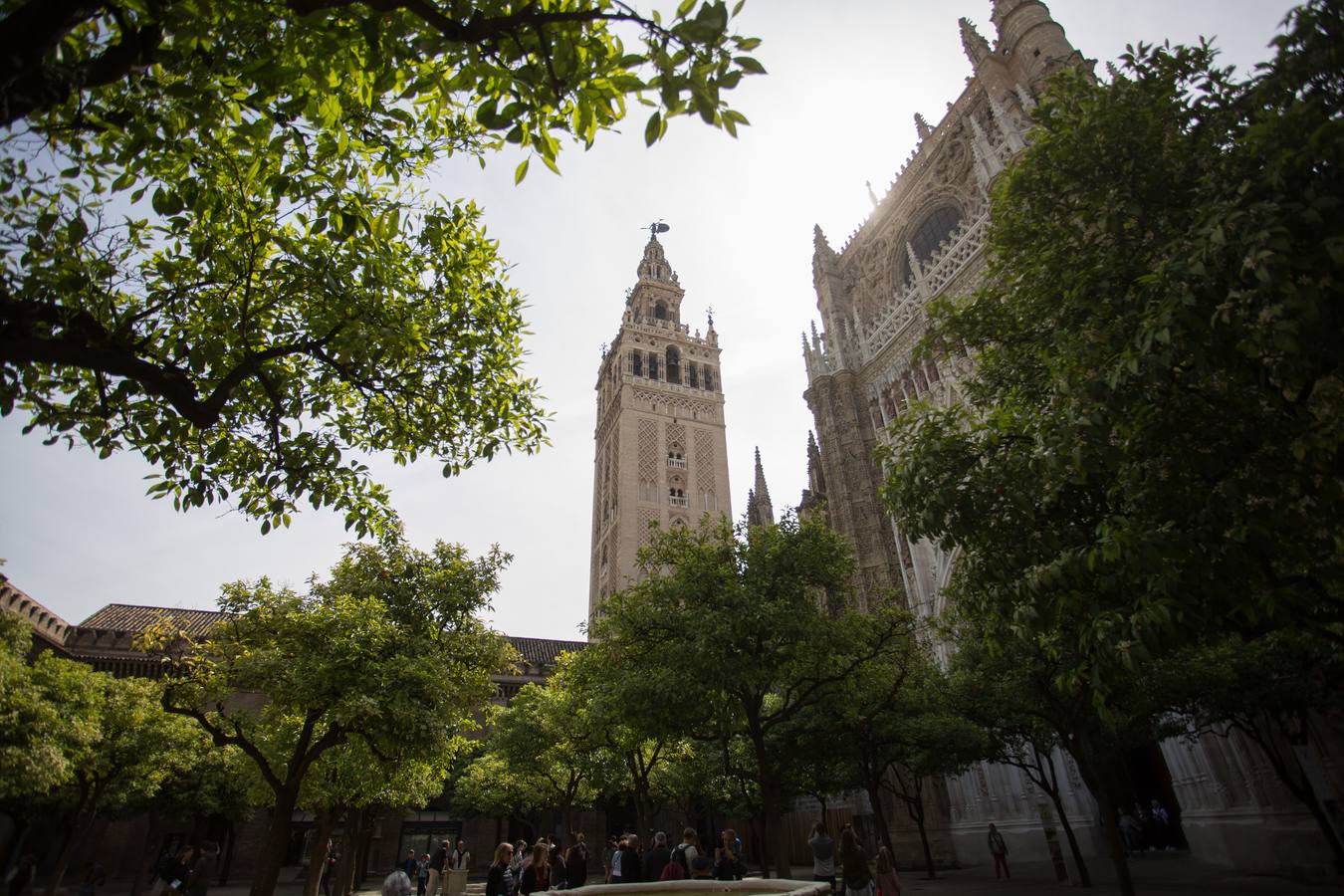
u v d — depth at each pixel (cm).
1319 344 654
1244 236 648
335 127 761
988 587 1031
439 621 2127
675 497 7506
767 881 796
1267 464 734
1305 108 671
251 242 856
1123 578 831
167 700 1814
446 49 595
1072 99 1075
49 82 451
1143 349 713
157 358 866
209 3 583
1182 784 2400
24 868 2875
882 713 2127
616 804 5031
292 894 3700
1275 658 1542
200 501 956
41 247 721
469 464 1200
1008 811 2997
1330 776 1870
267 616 1920
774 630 1725
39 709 2005
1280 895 1579
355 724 1728
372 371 980
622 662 2006
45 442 849
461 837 4950
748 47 500
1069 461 799
